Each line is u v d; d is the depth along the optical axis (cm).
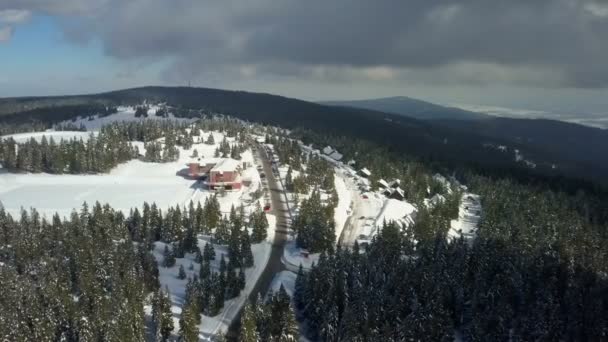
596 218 14888
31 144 18538
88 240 9738
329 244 11400
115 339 6550
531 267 9700
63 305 7400
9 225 10362
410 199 16600
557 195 17150
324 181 16775
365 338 7238
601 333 7675
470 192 19112
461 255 9950
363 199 16612
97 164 17888
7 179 16762
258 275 10188
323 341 7619
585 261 10688
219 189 15762
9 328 6656
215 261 10462
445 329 7544
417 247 11275
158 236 11531
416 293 8431
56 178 17225
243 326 6931
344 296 8012
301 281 8850
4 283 8031
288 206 14988
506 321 7850
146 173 18462
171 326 7444
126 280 8200
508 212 14388
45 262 9062
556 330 7775
